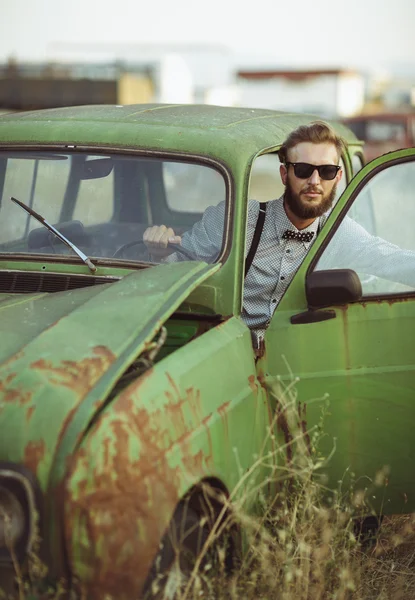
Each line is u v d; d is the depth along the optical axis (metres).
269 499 3.69
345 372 3.76
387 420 3.81
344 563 3.64
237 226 4.00
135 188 4.27
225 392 3.43
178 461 3.05
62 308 3.46
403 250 3.93
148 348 3.23
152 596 3.04
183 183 4.20
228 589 3.30
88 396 2.90
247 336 3.74
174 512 3.13
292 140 4.07
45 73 22.34
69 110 4.75
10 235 4.35
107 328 3.19
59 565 2.79
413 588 3.88
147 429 2.96
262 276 4.25
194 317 3.82
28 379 2.94
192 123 4.43
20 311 3.51
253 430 3.59
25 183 4.40
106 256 4.17
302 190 4.06
